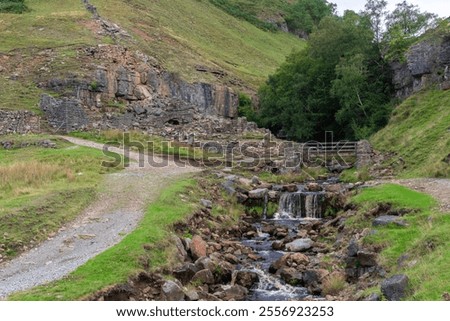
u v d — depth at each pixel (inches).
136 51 2258.9
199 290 620.4
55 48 2106.3
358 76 1738.4
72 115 1658.5
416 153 1258.6
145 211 853.8
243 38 3774.6
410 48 1695.4
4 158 1264.8
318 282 670.5
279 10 4906.5
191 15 3617.1
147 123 1770.4
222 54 3093.0
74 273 569.6
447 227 624.1
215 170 1309.1
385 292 511.8
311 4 5344.5
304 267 724.0
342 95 1790.1
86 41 2217.0
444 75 1566.2
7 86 1835.6
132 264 605.0
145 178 1114.1
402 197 855.7
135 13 2947.8
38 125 1621.6
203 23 3575.3
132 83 1982.0
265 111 2220.7
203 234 841.5
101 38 2326.5
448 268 503.2
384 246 662.5
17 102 1724.9
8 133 1562.5
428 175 1107.3
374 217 820.6
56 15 2532.0
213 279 667.4
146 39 2573.8
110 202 916.0
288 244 837.2
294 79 2044.8
